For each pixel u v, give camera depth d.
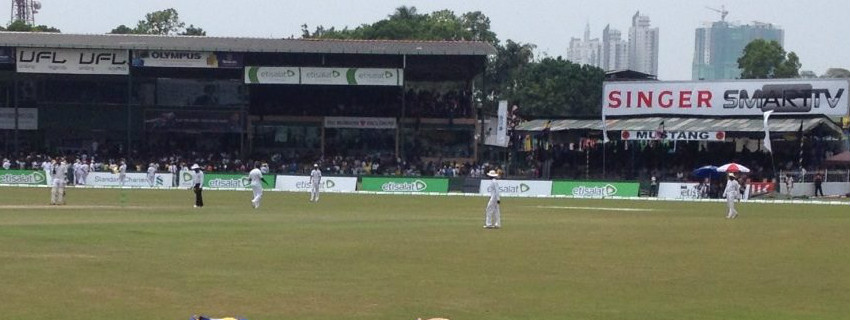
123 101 93.44
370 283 22.50
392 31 133.38
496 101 144.38
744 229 38.84
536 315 18.92
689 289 22.33
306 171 86.56
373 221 41.38
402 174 85.38
